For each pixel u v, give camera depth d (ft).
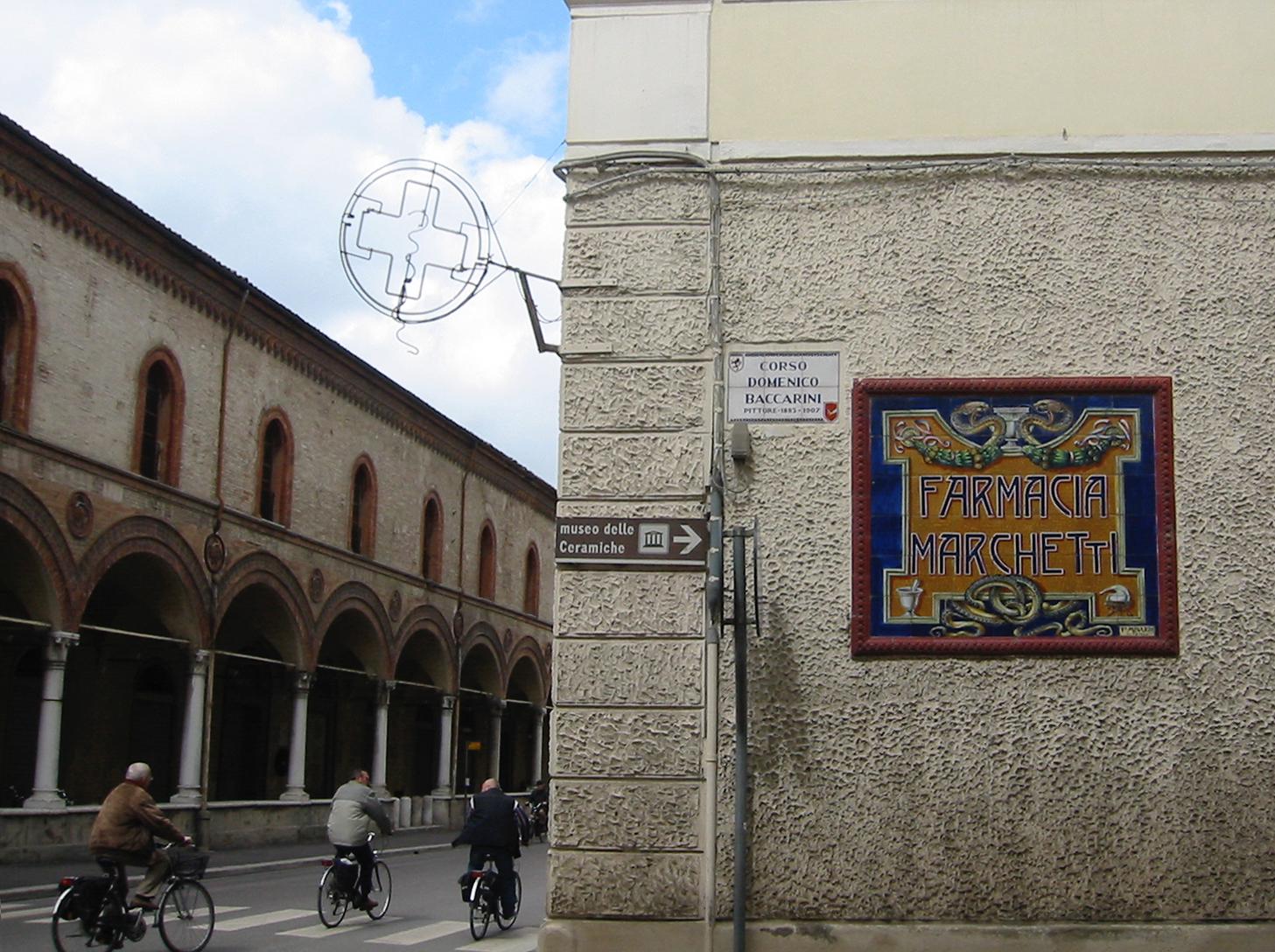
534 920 57.31
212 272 94.84
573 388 29.40
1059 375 28.84
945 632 28.14
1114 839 27.35
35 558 76.54
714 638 27.84
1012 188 29.50
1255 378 28.58
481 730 162.50
